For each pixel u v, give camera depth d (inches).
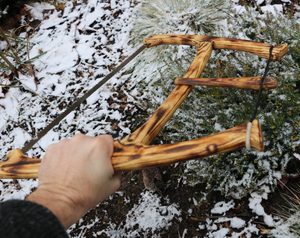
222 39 58.4
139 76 109.1
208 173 81.1
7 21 140.2
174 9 114.7
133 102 106.3
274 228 76.1
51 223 21.9
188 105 84.7
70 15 136.1
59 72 122.0
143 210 87.6
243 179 79.7
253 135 31.6
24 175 38.7
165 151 33.9
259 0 113.1
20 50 131.2
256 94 80.1
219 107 82.9
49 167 29.3
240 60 87.7
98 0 135.3
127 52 117.5
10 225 20.7
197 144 33.4
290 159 78.8
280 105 76.9
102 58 120.2
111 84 112.1
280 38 88.7
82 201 28.4
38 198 27.1
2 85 119.1
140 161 33.7
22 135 112.3
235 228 78.7
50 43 130.5
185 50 106.3
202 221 81.8
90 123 107.0
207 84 47.6
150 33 114.3
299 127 74.9
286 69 82.5
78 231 90.0
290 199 77.5
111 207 90.4
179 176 88.4
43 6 142.1
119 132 103.0
